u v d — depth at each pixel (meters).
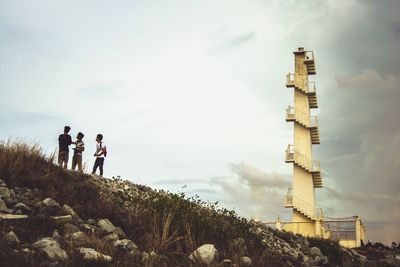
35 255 8.55
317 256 17.88
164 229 11.30
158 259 10.03
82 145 17.34
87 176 15.34
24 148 13.89
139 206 13.19
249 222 16.50
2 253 8.12
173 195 13.90
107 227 11.18
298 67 42.69
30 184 12.26
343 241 30.14
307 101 41.66
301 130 40.88
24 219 10.09
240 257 11.90
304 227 33.88
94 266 8.77
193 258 10.72
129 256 9.71
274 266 12.79
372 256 22.81
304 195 38.84
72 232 10.20
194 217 13.43
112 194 14.02
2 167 12.28
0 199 10.57
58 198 11.88
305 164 39.19
